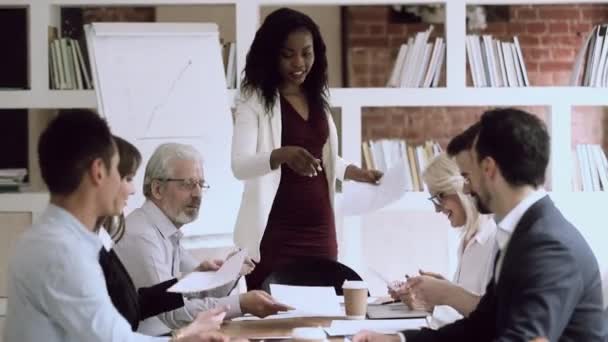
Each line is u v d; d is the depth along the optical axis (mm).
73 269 2350
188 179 3346
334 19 7512
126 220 3326
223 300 3166
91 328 2336
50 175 2416
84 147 2398
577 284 2219
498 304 2332
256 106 3898
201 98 5152
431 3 5566
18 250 2404
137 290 3145
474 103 5559
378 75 7422
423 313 3135
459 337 2564
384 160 5684
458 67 5555
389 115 7375
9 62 5699
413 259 5602
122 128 4945
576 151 5703
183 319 3180
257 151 3904
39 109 5926
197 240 5004
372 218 5590
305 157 3592
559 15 7207
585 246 2275
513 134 2307
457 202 3322
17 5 5504
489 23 7215
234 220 5109
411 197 5598
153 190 3352
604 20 7184
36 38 5500
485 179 2357
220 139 5148
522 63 5605
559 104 5574
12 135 5914
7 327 2443
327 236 3953
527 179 2314
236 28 5500
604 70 5605
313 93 3973
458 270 3355
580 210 5617
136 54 5074
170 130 5043
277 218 3883
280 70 3885
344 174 4047
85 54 5562
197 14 7336
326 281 3732
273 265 3873
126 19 7062
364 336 2510
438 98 5555
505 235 2352
